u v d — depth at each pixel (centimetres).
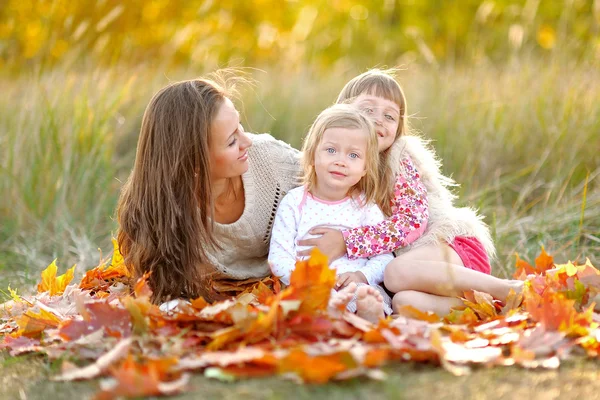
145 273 216
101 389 148
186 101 214
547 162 400
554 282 205
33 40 714
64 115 415
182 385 144
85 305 180
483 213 357
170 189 214
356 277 223
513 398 139
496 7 793
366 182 237
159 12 844
